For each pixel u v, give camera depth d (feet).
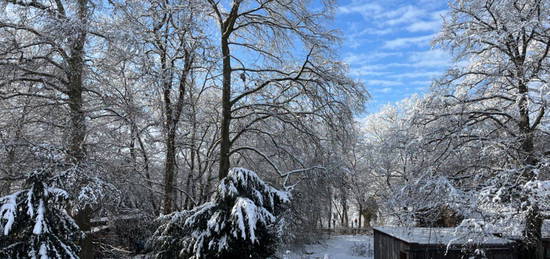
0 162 33.71
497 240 41.47
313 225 46.24
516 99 38.88
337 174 46.32
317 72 44.55
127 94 41.73
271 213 33.30
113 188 31.86
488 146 38.58
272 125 50.96
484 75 43.42
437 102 43.09
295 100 48.08
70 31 31.91
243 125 52.80
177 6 41.32
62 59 37.09
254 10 47.34
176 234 35.78
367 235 104.78
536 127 41.81
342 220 122.52
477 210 34.96
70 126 35.78
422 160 43.32
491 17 43.52
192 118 52.11
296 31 45.96
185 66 45.62
